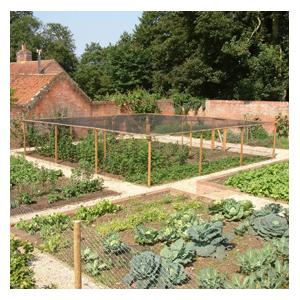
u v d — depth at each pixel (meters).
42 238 10.55
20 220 11.85
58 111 26.42
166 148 21.48
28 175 16.34
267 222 10.20
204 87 35.47
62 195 14.49
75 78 55.59
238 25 31.73
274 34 33.19
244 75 35.12
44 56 66.56
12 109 24.89
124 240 10.22
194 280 8.14
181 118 22.44
